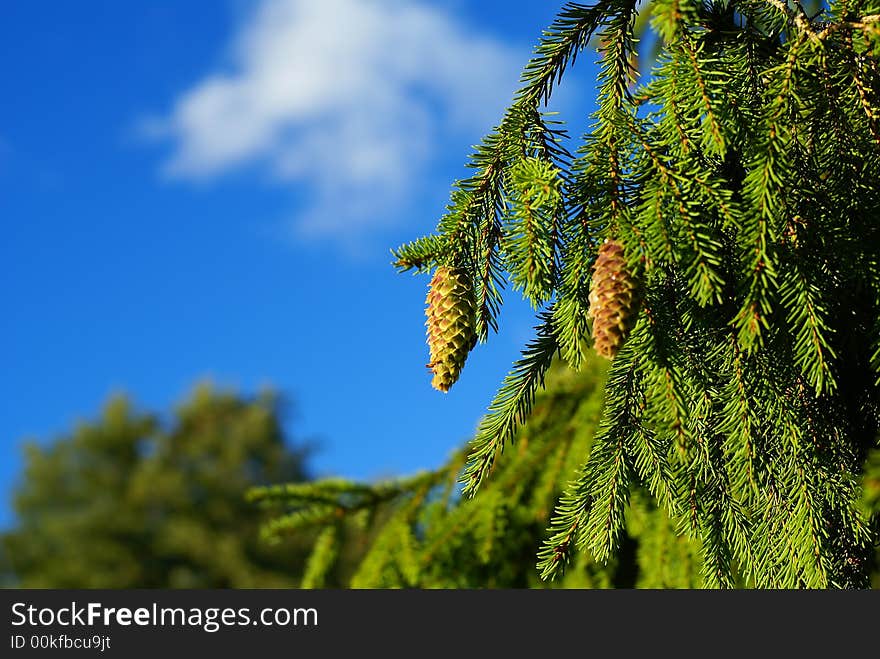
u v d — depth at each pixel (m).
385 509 2.46
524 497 2.33
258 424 16.55
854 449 1.73
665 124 1.69
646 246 1.67
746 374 1.71
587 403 2.28
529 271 1.69
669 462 1.75
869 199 1.71
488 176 1.74
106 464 16.48
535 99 1.75
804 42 1.69
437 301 1.71
